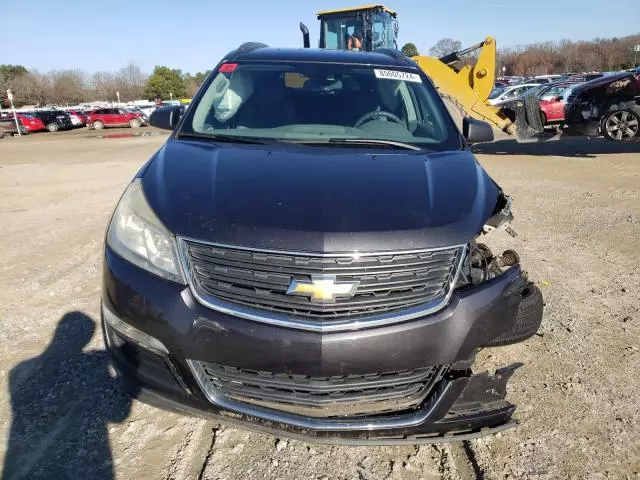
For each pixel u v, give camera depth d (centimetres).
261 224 221
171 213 233
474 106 1236
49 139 2762
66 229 664
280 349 214
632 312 413
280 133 336
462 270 235
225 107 358
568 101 1291
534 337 373
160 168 273
